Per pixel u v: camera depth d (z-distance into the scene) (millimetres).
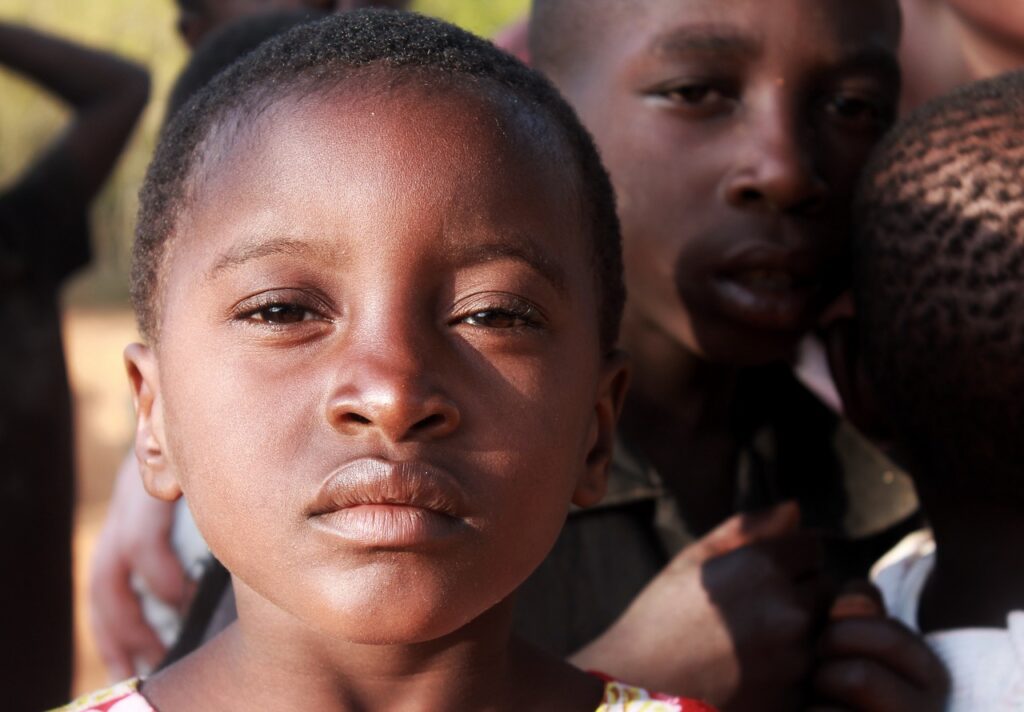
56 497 3443
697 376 2244
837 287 2176
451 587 1342
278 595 1373
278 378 1376
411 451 1330
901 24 2271
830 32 2064
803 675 1906
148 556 2979
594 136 2170
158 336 1534
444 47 1527
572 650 2045
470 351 1399
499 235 1410
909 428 1839
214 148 1486
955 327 1714
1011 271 1675
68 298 18969
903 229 1779
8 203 3682
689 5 2070
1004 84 1827
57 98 4207
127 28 13281
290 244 1377
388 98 1429
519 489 1397
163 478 1562
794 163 2031
